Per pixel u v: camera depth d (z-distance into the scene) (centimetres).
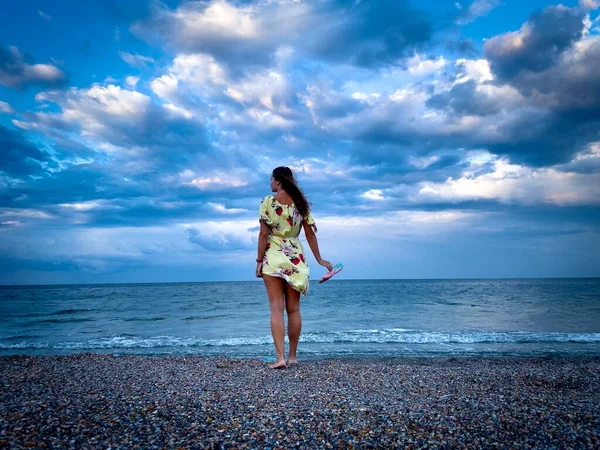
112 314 2030
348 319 1681
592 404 326
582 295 3497
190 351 941
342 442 247
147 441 241
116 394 338
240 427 268
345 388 387
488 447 238
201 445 238
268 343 1043
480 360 789
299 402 327
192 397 334
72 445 230
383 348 967
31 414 277
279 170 476
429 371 512
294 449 237
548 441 245
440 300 2958
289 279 466
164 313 2056
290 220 464
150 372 469
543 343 1058
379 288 5706
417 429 267
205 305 2623
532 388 407
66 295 4203
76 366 529
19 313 2114
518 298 3106
